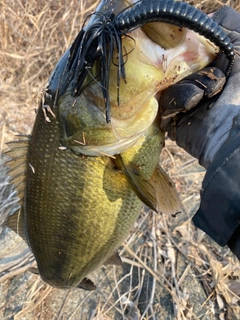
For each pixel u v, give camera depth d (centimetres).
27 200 30
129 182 26
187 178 54
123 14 21
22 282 45
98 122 24
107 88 23
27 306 44
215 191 23
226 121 26
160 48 23
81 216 28
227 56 21
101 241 29
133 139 25
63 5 66
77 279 32
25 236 33
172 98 25
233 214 22
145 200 26
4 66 67
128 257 46
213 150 27
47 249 31
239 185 22
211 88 24
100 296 44
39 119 27
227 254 46
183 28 22
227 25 27
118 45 21
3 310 44
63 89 25
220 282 43
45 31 67
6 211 50
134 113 24
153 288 43
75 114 25
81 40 23
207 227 24
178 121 29
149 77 23
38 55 67
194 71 24
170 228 49
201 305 42
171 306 42
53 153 27
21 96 64
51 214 29
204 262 45
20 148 29
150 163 28
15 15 66
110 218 28
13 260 47
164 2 20
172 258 46
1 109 61
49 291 44
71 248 30
